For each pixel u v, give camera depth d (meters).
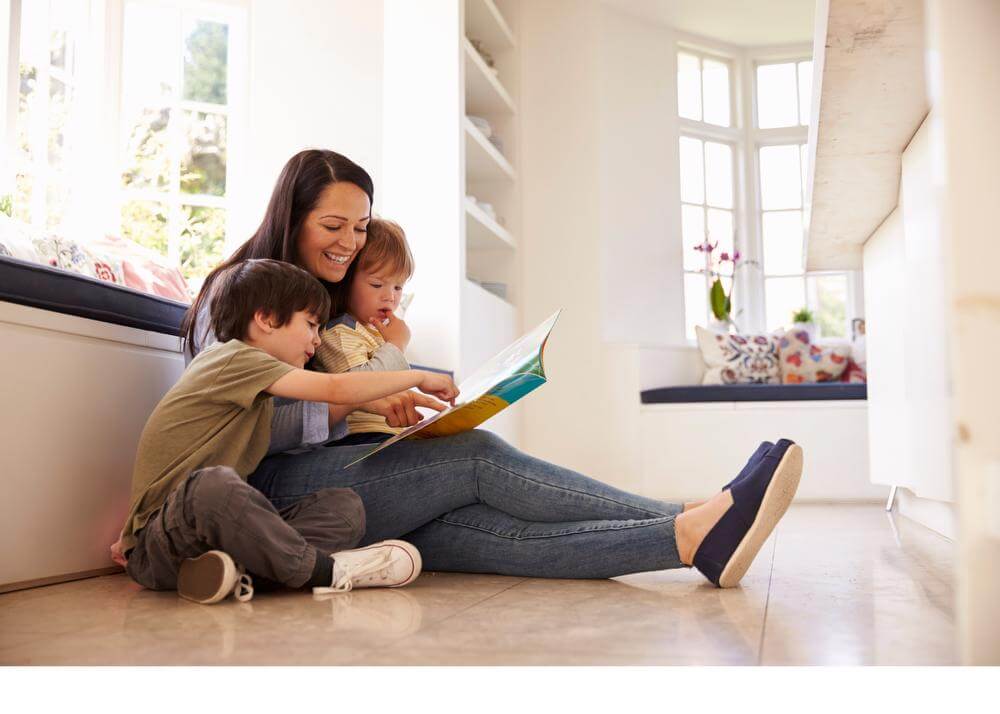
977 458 0.81
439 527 1.77
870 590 1.56
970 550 0.80
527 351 1.63
